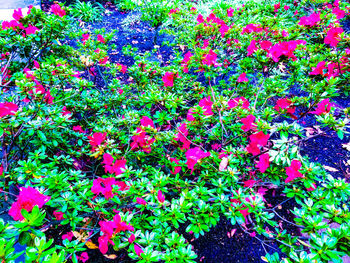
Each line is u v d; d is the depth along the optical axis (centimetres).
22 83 163
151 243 116
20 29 264
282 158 133
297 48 288
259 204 129
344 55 254
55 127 175
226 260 187
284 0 513
